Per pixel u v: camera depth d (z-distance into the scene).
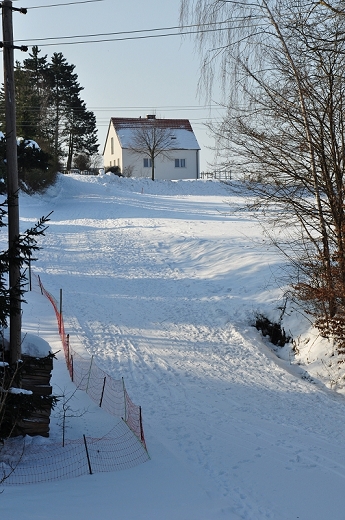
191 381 12.77
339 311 13.62
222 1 13.54
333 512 6.92
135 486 7.40
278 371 13.57
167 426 10.09
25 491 7.08
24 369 8.35
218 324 17.27
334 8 11.84
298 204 14.09
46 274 24.94
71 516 6.34
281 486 7.66
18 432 8.84
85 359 13.94
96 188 59.22
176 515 6.55
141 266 26.08
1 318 8.24
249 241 27.41
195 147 76.62
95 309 19.19
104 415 10.37
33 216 43.25
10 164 9.08
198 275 23.36
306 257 15.60
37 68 69.88
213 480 7.76
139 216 42.62
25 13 9.42
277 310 17.08
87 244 31.98
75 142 78.44
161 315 18.52
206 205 48.78
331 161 13.59
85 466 8.03
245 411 11.05
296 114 13.52
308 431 10.03
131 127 77.88
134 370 13.40
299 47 13.02
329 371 13.34
